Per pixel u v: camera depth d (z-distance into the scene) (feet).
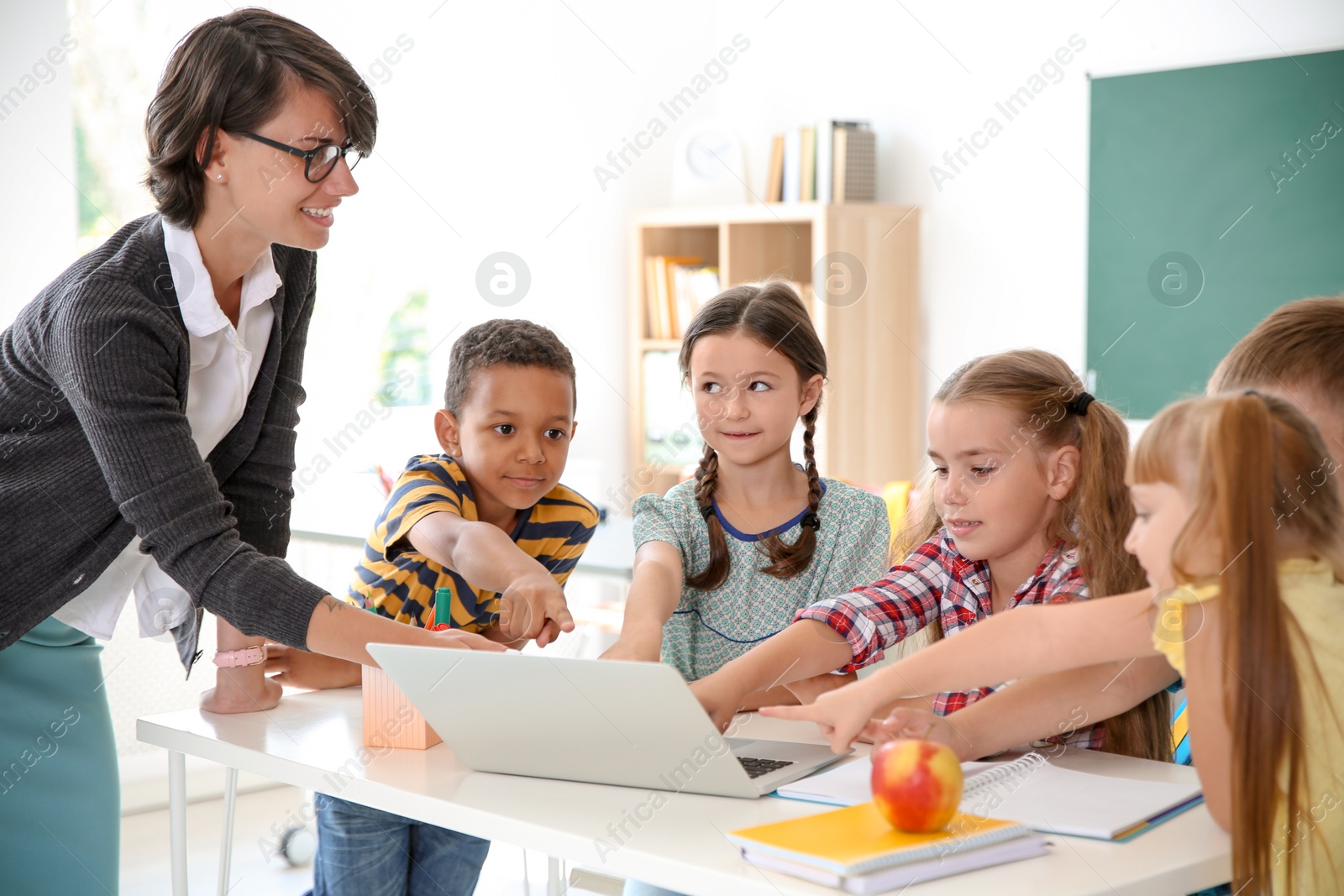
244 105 3.68
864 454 12.41
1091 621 3.18
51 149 8.70
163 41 9.55
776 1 13.85
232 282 4.15
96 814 4.52
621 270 13.78
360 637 3.59
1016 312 12.02
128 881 7.63
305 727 3.92
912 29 12.64
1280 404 3.03
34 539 3.84
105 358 3.61
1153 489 3.07
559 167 13.06
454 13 11.95
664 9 14.01
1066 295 11.64
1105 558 3.84
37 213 8.66
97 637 4.33
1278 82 10.26
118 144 9.36
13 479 3.84
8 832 4.30
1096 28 11.29
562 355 4.76
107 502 3.93
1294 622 2.93
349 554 10.43
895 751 2.67
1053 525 4.00
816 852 2.52
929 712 3.65
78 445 3.91
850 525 4.70
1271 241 10.40
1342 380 3.45
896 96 12.84
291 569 3.70
